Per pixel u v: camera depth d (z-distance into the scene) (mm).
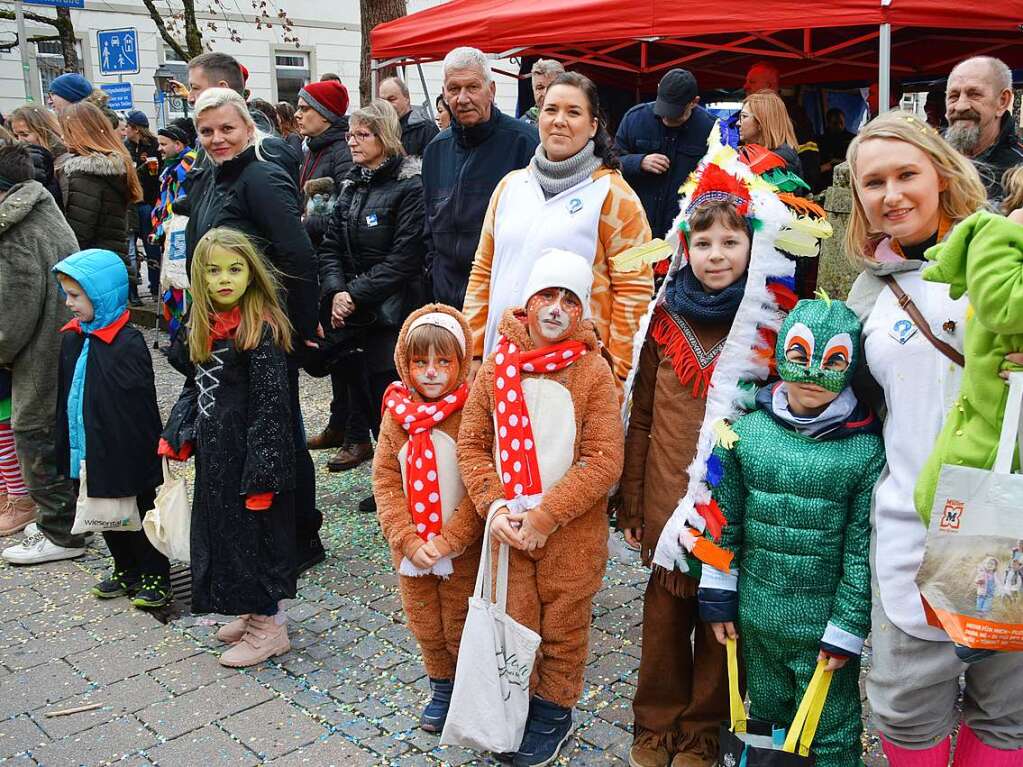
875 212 2043
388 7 9258
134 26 17859
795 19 5625
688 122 5371
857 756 2258
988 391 1791
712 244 2352
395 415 2785
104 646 3467
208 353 3213
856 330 2092
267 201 3592
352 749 2779
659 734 2613
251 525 3201
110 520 3592
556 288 2537
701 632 2574
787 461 2172
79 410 3594
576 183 3150
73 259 3572
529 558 2576
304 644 3441
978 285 1707
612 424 2535
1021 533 1726
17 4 10133
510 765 2670
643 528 2574
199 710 3008
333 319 4590
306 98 5805
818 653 2213
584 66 8375
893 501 2027
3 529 4594
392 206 4523
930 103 7867
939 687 2059
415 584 2783
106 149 5590
